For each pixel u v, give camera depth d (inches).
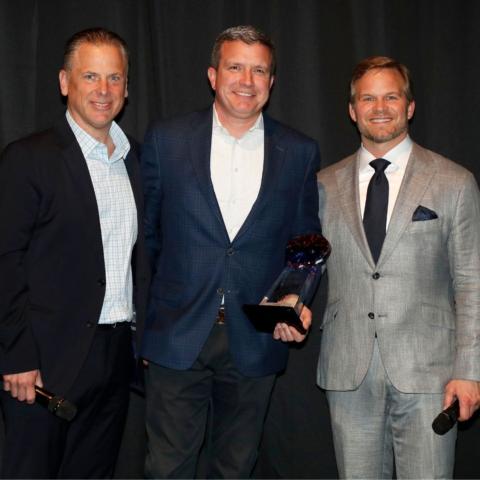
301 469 116.1
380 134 93.2
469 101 111.2
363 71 94.9
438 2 110.9
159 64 108.7
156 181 91.4
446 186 90.4
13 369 80.3
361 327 90.7
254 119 91.3
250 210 89.3
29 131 109.9
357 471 91.7
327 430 115.5
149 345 90.2
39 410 83.8
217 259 88.4
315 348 115.1
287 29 111.7
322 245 87.5
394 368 88.8
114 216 87.7
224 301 88.7
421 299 89.5
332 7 111.2
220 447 93.7
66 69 86.7
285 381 115.6
